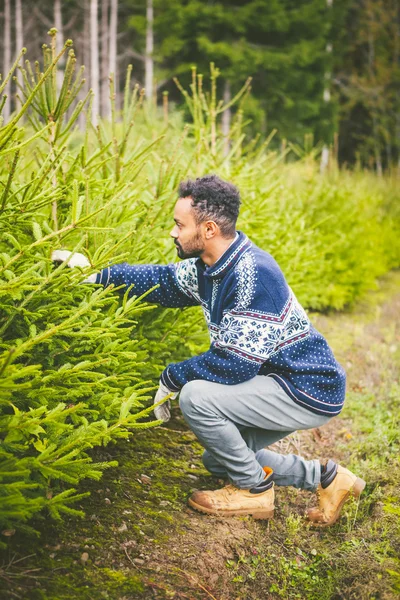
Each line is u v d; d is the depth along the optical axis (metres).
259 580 2.43
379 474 3.24
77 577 2.15
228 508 2.65
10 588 2.02
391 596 2.28
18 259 2.20
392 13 25.97
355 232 7.36
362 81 25.00
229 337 2.37
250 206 4.30
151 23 21.11
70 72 2.54
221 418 2.48
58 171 2.75
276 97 19.88
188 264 2.60
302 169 7.73
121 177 3.05
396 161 26.94
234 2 20.47
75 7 26.38
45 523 2.36
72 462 1.99
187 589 2.23
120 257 2.42
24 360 2.30
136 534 2.44
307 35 21.14
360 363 5.41
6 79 1.96
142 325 2.94
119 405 2.31
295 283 5.28
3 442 1.98
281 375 2.51
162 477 2.91
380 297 8.34
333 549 2.67
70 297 2.29
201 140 4.23
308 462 2.76
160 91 21.98
